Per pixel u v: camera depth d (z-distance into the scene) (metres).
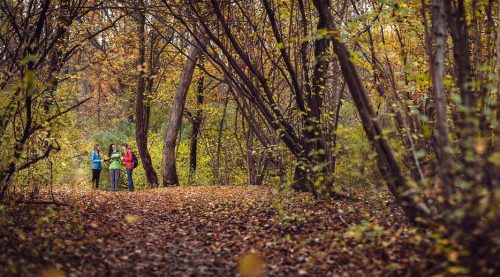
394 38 12.67
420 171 5.97
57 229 7.99
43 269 5.66
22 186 10.12
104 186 26.28
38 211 8.46
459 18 6.11
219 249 7.62
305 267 6.20
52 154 10.55
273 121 12.03
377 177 9.43
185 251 7.57
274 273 6.11
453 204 5.37
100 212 10.98
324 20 7.07
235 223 9.81
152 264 6.63
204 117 27.03
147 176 23.89
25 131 8.55
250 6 16.22
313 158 10.69
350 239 7.14
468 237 5.02
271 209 10.99
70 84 10.23
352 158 7.61
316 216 9.76
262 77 12.23
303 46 12.66
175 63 25.28
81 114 27.94
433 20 6.33
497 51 7.75
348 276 5.72
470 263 5.02
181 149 28.89
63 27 10.85
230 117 28.83
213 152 28.62
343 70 6.75
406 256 5.95
